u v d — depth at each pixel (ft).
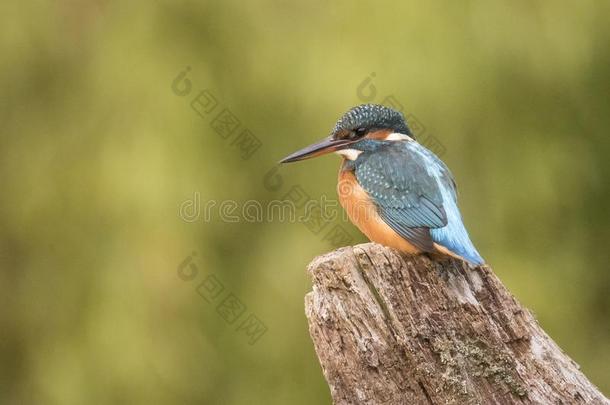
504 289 22.29
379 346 21.20
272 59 40.11
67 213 40.32
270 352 40.19
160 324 39.04
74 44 42.50
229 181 39.88
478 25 40.11
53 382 40.06
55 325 40.81
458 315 21.74
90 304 39.68
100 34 41.96
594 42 41.96
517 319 21.90
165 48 40.65
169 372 39.04
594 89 45.19
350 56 38.55
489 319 21.76
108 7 42.47
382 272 21.90
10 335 42.78
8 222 41.73
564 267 42.80
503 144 41.19
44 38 42.32
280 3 41.22
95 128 40.27
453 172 40.60
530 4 41.22
